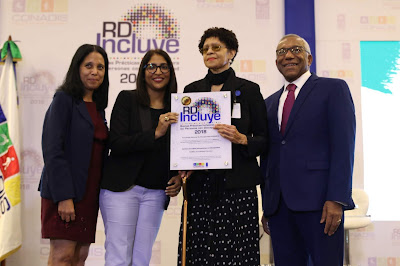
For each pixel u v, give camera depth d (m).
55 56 4.62
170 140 2.32
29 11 4.66
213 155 2.27
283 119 2.51
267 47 4.62
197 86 2.46
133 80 4.59
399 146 4.49
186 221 2.26
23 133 4.52
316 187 2.33
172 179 2.50
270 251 4.20
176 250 4.37
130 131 2.55
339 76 4.58
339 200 2.21
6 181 4.11
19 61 4.59
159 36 4.63
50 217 2.47
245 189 2.28
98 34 4.63
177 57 4.61
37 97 4.57
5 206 4.05
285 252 2.46
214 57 2.38
